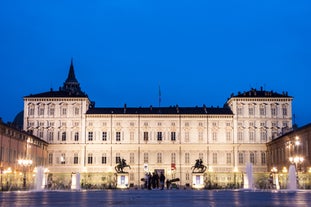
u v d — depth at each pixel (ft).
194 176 366.43
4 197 148.25
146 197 146.92
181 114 478.18
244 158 474.90
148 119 479.00
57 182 403.54
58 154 471.62
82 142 472.03
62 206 89.04
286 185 359.46
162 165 472.03
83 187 383.24
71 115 475.31
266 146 475.72
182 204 96.68
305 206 84.33
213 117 479.00
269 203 98.17
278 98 482.69
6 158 345.31
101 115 475.31
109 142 473.67
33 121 474.90
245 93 495.00
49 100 477.36
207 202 106.32
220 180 442.91
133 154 474.08
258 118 479.82
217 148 474.90
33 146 421.18
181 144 474.49
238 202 104.94
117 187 360.89
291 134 395.14
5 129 342.85
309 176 331.57
